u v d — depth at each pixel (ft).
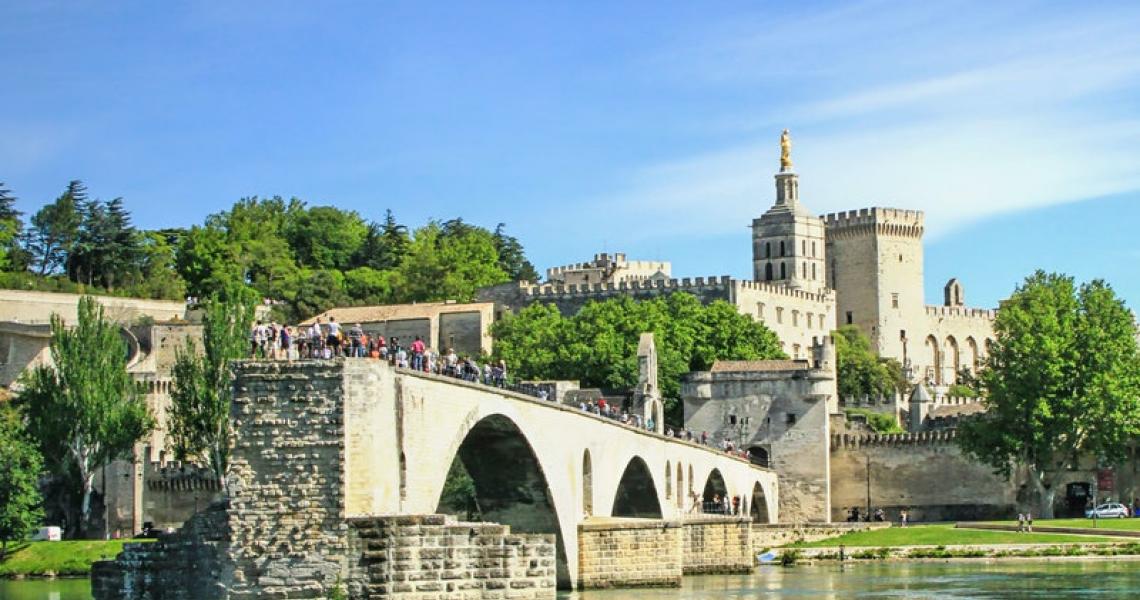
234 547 238.68
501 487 361.30
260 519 238.89
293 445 239.71
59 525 557.33
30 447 489.26
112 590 245.24
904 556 541.34
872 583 423.23
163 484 605.73
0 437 485.15
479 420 305.12
